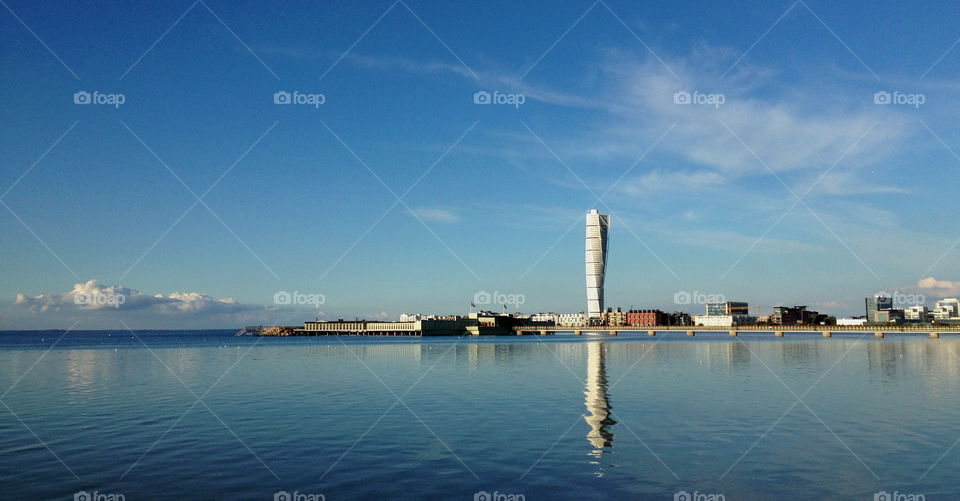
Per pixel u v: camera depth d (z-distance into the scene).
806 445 28.70
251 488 22.48
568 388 52.47
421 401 44.59
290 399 46.34
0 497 21.50
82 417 38.00
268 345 187.75
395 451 28.06
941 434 30.95
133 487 22.66
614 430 32.59
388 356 111.19
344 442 30.03
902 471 24.27
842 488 22.22
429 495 21.61
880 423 34.09
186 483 23.11
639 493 21.77
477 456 27.02
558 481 23.22
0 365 87.88
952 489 22.06
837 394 46.78
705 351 121.44
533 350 134.50
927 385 52.84
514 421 35.56
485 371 71.94
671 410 39.25
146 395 49.44
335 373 71.19
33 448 29.05
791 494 21.61
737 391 49.25
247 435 31.86
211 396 48.53
